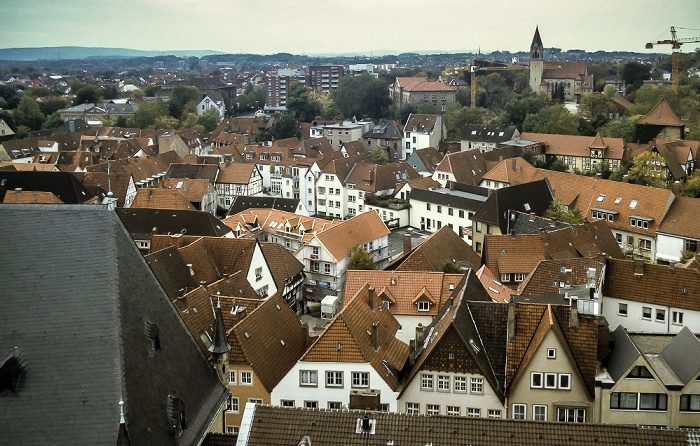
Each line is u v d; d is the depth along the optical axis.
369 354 63.50
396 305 81.56
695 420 55.34
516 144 199.75
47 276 34.38
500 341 61.34
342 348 62.78
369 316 69.19
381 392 62.22
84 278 34.31
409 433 42.50
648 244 125.44
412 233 149.62
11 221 35.47
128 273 36.06
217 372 45.06
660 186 147.62
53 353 32.75
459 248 104.44
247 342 64.19
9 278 34.34
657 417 55.72
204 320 69.19
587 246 101.50
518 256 97.81
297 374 62.94
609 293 79.81
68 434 31.08
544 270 79.62
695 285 77.00
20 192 133.50
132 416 32.19
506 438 42.06
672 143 166.12
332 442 42.28
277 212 139.12
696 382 54.94
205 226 121.50
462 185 152.62
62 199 140.62
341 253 114.31
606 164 184.50
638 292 78.88
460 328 59.12
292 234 130.75
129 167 189.00
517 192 127.19
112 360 32.50
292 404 63.12
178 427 35.28
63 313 33.62
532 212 127.50
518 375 57.66
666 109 194.12
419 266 95.00
